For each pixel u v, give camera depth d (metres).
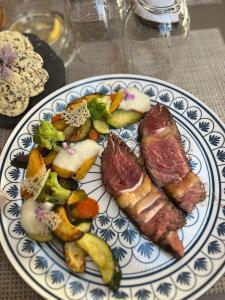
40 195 0.26
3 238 0.25
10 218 0.26
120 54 0.37
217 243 0.25
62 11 0.41
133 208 0.26
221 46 0.37
